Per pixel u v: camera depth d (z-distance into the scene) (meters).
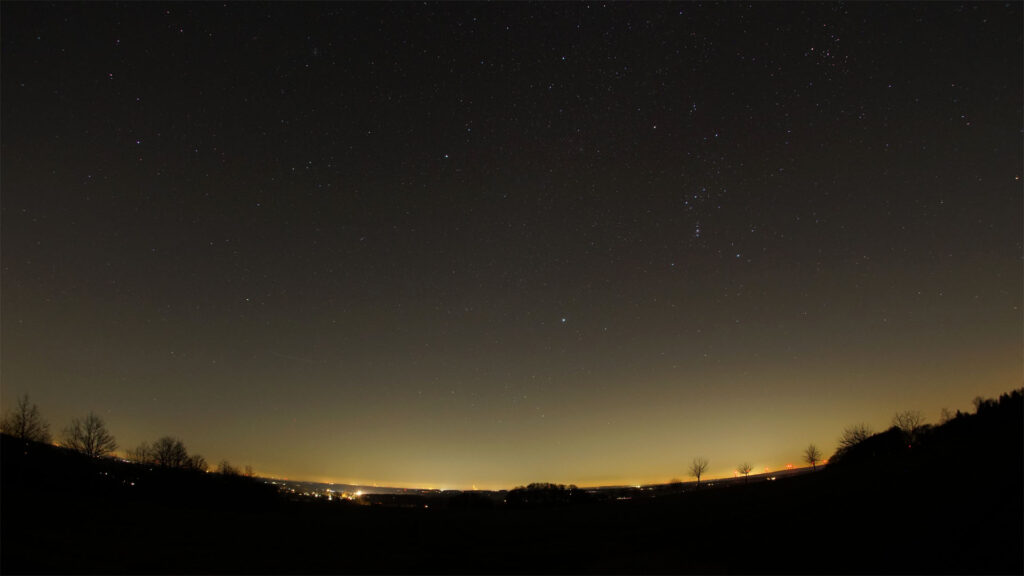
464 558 22.66
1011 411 39.31
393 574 19.52
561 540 27.39
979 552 16.30
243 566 19.89
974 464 29.03
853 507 25.70
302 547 24.70
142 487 40.31
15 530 22.44
